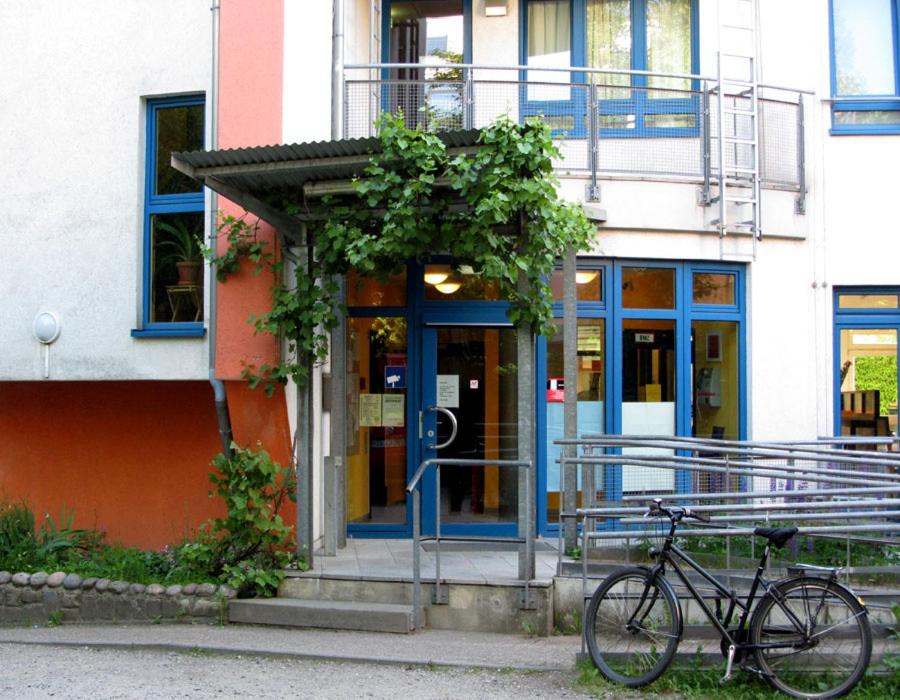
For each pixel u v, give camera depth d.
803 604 5.44
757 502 7.38
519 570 7.04
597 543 7.26
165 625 7.12
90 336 8.23
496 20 9.78
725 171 9.05
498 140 6.43
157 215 8.38
